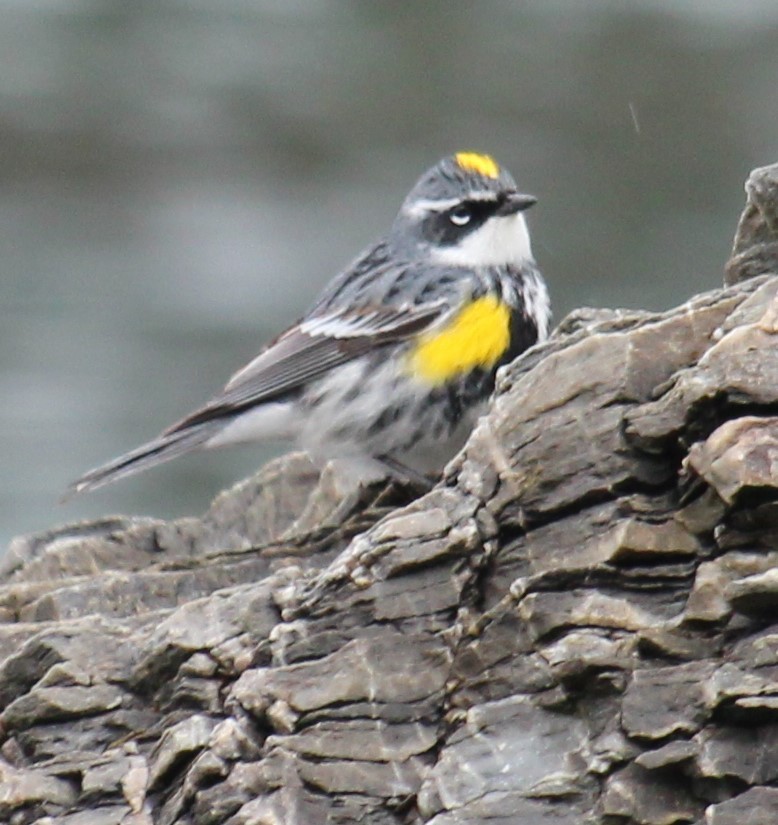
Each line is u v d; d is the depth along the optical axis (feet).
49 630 31.53
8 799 29.73
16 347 75.20
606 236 78.18
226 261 81.82
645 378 28.17
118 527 42.34
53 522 64.90
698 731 25.38
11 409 70.95
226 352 75.51
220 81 93.56
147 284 80.64
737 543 26.25
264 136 90.17
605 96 88.99
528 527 28.27
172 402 71.97
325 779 27.63
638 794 25.49
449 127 88.58
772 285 28.53
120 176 88.74
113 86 93.56
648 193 81.20
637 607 26.71
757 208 33.37
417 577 28.71
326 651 28.89
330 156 88.48
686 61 90.43
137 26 98.99
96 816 29.12
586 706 26.66
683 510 26.91
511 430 28.78
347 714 28.07
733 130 84.89
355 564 29.04
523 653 27.45
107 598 34.99
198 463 68.08
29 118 90.84
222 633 29.99
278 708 28.30
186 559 36.58
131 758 29.68
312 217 84.94
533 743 26.71
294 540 36.81
